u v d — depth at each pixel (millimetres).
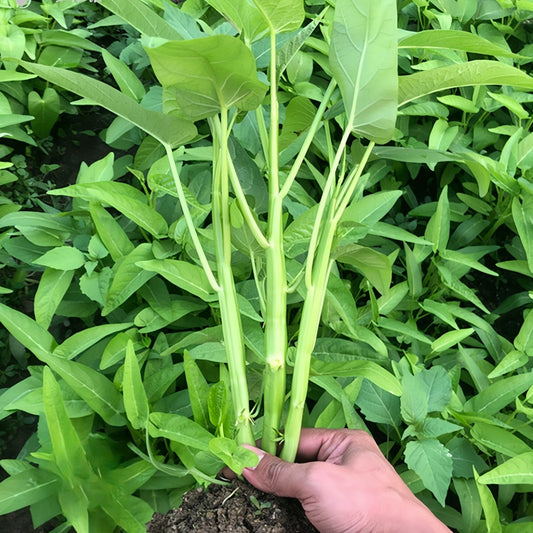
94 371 546
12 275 778
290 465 481
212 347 587
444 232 760
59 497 461
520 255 881
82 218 725
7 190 853
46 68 403
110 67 817
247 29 464
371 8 408
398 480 500
